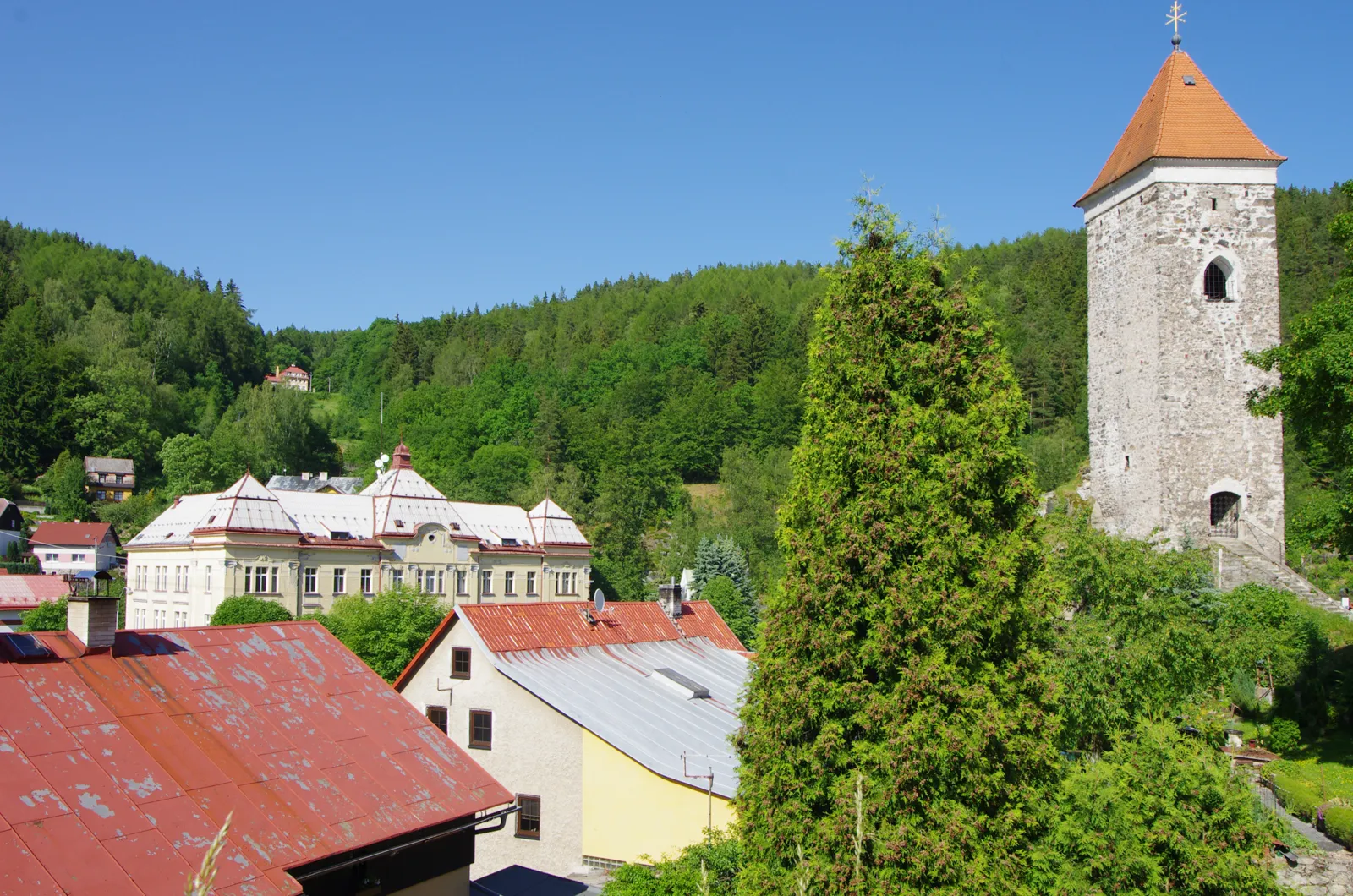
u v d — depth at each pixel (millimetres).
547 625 34531
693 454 146750
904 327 17375
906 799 15344
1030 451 91188
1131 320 48094
